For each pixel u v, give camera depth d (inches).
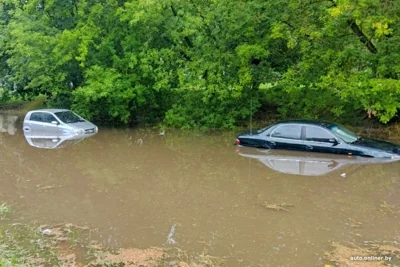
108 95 740.0
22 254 250.2
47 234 284.8
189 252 252.8
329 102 685.3
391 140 576.1
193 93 762.8
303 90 706.2
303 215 316.8
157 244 266.2
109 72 750.5
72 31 757.9
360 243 263.4
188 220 311.1
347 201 348.2
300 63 645.9
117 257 246.4
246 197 365.4
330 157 492.1
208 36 733.9
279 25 625.0
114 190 398.9
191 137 679.1
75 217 321.1
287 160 494.3
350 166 455.2
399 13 535.2
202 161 508.4
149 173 462.3
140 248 259.9
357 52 585.0
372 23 517.7
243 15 686.5
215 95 742.5
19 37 757.3
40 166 505.7
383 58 563.2
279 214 320.2
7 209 339.6
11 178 451.2
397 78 575.2
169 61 761.6
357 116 677.3
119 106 773.3
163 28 775.7
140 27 766.5
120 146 615.8
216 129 739.4
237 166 475.5
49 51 773.9
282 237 274.7
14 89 1014.4
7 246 263.1
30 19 805.9
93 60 772.0
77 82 816.9
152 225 301.6
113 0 775.1
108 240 273.7
